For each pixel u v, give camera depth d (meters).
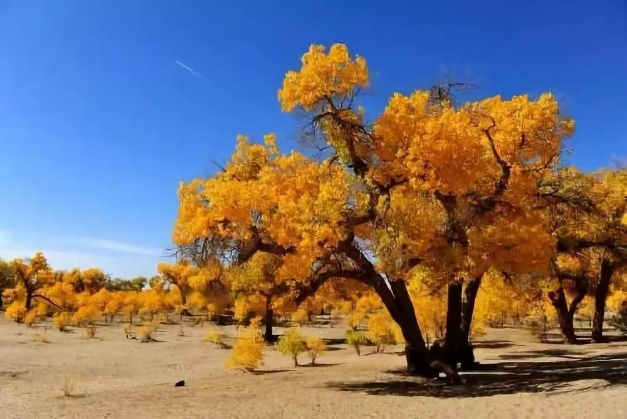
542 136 14.13
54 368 23.88
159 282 89.19
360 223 13.51
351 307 58.56
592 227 20.58
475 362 20.03
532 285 23.14
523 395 11.46
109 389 16.84
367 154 14.20
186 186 14.73
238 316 42.66
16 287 74.94
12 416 11.82
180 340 41.62
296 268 13.52
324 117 13.75
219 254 14.73
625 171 22.67
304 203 12.59
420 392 13.33
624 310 46.19
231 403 12.62
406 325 16.50
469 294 19.69
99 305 70.88
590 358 20.58
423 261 14.00
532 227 14.30
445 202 13.83
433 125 12.06
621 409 8.80
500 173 14.61
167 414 11.30
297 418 10.31
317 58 13.34
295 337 24.50
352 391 14.02
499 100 15.09
